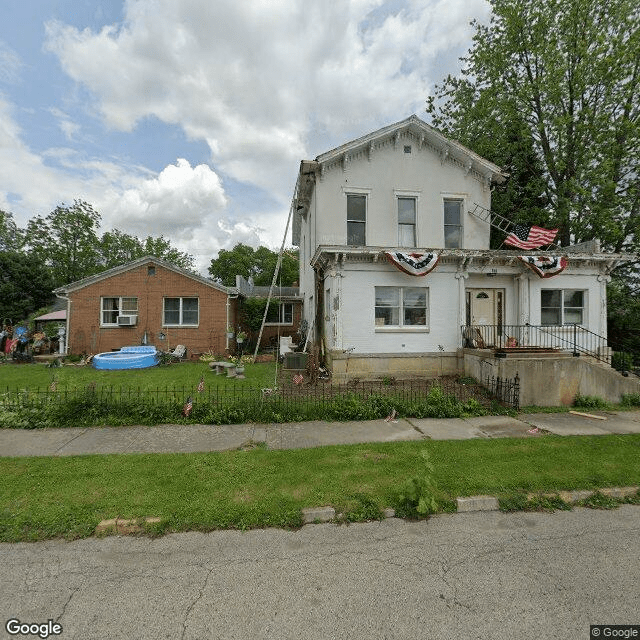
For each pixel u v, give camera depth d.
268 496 4.23
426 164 13.53
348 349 11.95
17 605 2.68
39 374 12.62
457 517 4.01
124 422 7.03
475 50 18.55
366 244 13.15
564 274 13.05
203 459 5.28
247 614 2.58
